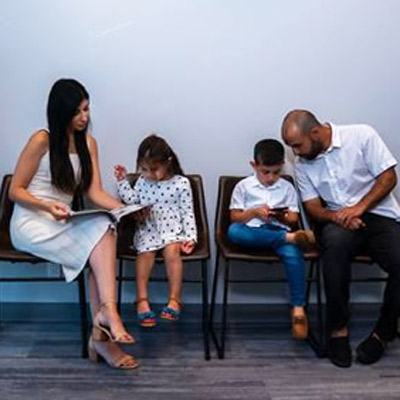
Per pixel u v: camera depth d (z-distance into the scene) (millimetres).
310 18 2766
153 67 2779
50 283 2947
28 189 2459
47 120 2547
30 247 2400
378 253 2525
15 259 2436
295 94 2830
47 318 2967
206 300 2627
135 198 2650
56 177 2426
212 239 2928
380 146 2584
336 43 2793
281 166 2676
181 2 2727
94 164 2545
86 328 2549
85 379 2314
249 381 2311
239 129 2852
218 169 2887
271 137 2861
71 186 2469
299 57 2797
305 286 2568
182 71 2787
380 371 2404
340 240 2463
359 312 3016
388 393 2217
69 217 2354
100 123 2822
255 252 2562
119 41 2750
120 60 2768
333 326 2500
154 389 2236
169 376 2350
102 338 2410
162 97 2809
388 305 2461
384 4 2766
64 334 2789
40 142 2404
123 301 2936
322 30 2777
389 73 2830
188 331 2857
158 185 2639
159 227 2592
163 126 2838
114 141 2842
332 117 2859
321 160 2627
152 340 2734
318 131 2541
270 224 2598
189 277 2951
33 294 2959
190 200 2660
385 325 2488
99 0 2711
